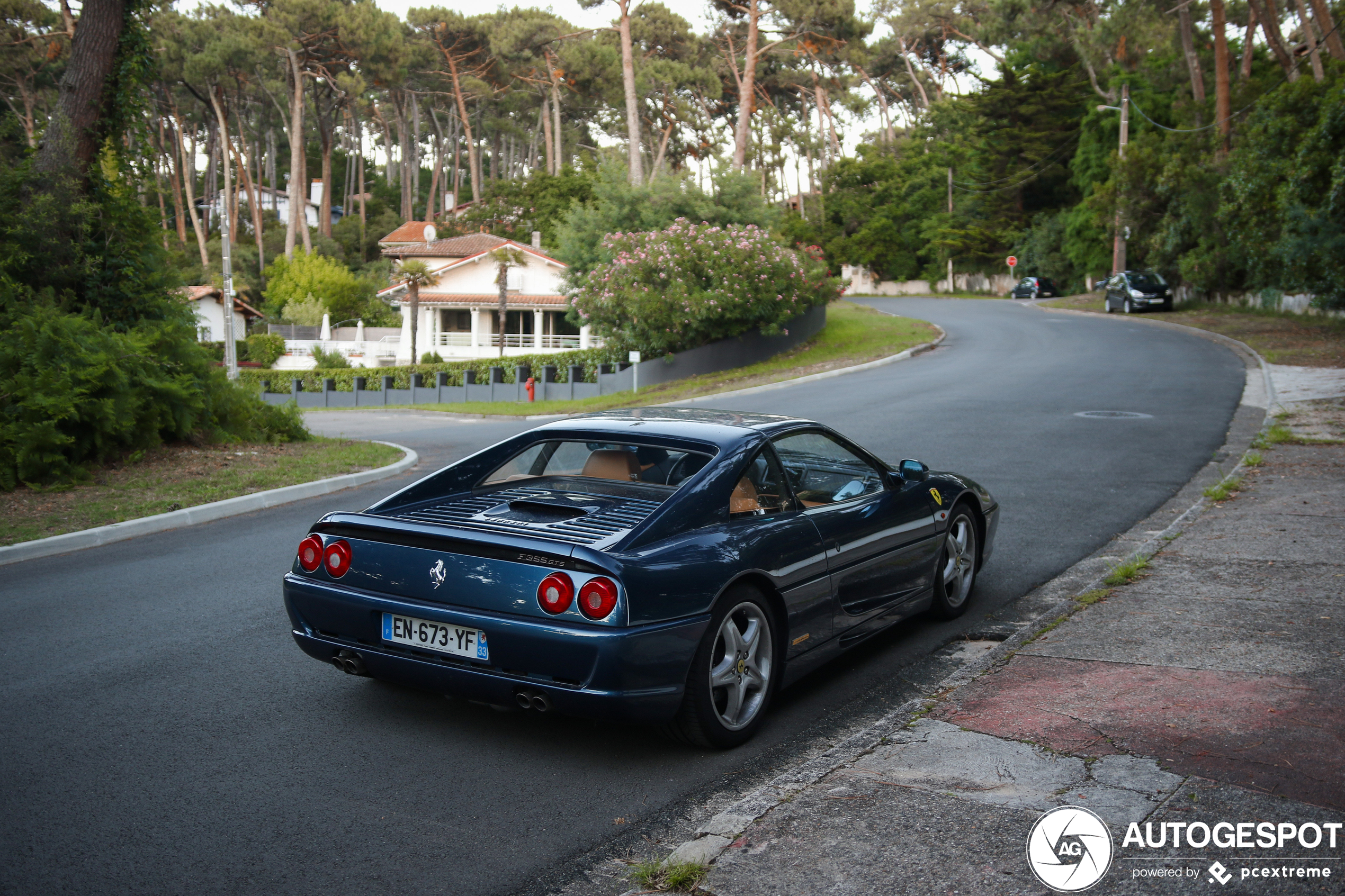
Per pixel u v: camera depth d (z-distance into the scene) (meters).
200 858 3.25
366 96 83.25
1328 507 7.84
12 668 5.23
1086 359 23.53
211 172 94.12
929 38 92.19
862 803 3.36
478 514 4.43
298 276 66.69
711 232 31.20
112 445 12.37
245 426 15.07
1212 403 15.44
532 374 37.16
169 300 15.27
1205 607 5.46
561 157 78.31
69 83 14.55
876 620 5.13
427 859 3.25
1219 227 37.41
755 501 4.46
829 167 82.62
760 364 31.69
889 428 14.05
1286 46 44.09
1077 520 8.35
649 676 3.72
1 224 13.81
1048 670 4.60
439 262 53.91
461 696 4.02
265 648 5.57
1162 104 50.72
